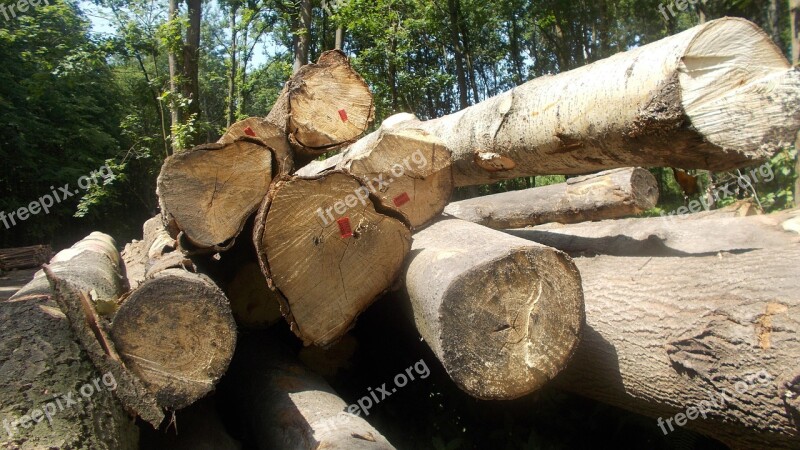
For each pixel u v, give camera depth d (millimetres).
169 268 2621
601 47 11516
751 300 2203
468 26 14539
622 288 2807
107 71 18375
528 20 14320
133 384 2205
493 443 3441
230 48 16047
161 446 2588
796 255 2377
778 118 2232
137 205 18000
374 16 12484
